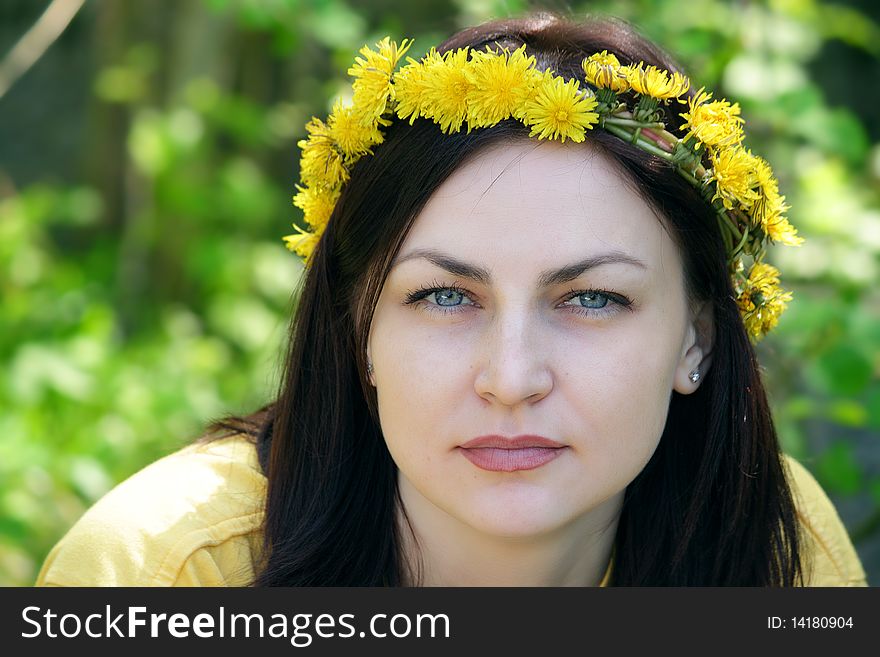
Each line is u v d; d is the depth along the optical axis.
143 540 2.26
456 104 2.00
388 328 2.10
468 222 2.00
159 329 5.19
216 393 4.69
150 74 5.56
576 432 2.04
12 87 7.75
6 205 5.41
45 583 2.27
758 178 2.24
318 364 2.34
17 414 3.96
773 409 3.72
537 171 2.00
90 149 6.14
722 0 4.21
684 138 2.12
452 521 2.28
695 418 2.44
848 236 3.71
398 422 2.10
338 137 2.18
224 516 2.36
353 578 2.37
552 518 2.05
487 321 2.04
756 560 2.53
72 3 4.50
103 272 5.65
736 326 2.32
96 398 4.12
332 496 2.34
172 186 5.20
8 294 4.90
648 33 3.82
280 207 5.99
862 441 4.28
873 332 3.50
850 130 3.79
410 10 5.81
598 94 2.06
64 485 3.79
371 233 2.14
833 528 2.83
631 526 2.49
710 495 2.49
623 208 2.04
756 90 3.75
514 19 2.33
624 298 2.05
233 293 5.21
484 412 2.03
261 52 5.92
